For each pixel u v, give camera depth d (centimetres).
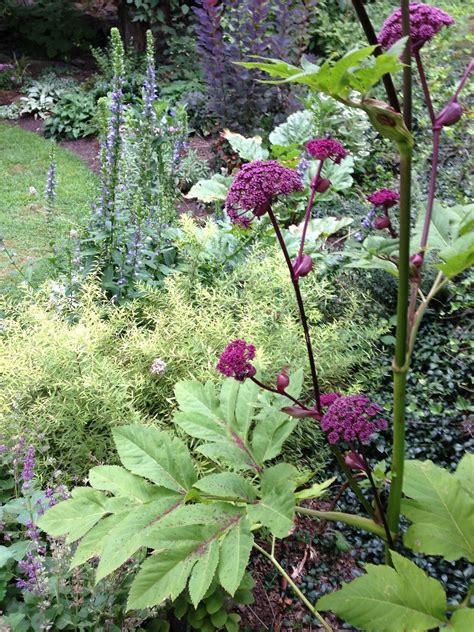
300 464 296
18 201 665
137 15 1020
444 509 168
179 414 207
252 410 207
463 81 142
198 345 304
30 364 287
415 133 581
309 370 308
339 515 176
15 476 231
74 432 266
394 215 466
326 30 837
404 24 127
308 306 351
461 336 377
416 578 140
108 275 385
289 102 662
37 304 340
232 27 663
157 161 470
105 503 186
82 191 691
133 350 308
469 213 155
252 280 366
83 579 202
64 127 886
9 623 182
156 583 159
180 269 403
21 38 1292
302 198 499
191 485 189
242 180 145
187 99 807
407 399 339
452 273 134
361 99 115
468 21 731
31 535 200
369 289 409
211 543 165
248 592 222
